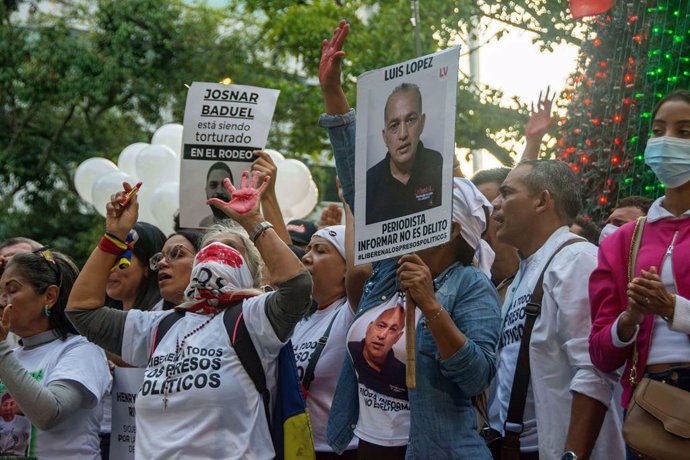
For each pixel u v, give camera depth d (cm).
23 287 558
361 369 463
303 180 861
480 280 448
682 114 441
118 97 1842
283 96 1678
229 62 1833
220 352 451
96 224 1877
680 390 412
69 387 534
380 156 444
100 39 1823
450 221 415
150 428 450
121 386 577
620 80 765
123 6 1805
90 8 1888
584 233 638
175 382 448
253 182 473
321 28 1527
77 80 1767
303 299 450
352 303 541
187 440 439
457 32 1321
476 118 1397
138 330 480
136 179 948
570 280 464
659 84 722
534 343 468
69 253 1862
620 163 750
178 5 1866
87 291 484
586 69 822
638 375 430
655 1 757
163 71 1822
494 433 483
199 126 558
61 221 1872
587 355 452
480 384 422
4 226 1814
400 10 1477
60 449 543
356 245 445
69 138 1891
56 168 1889
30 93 1766
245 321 454
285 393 461
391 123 442
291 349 468
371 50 1477
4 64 1775
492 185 612
